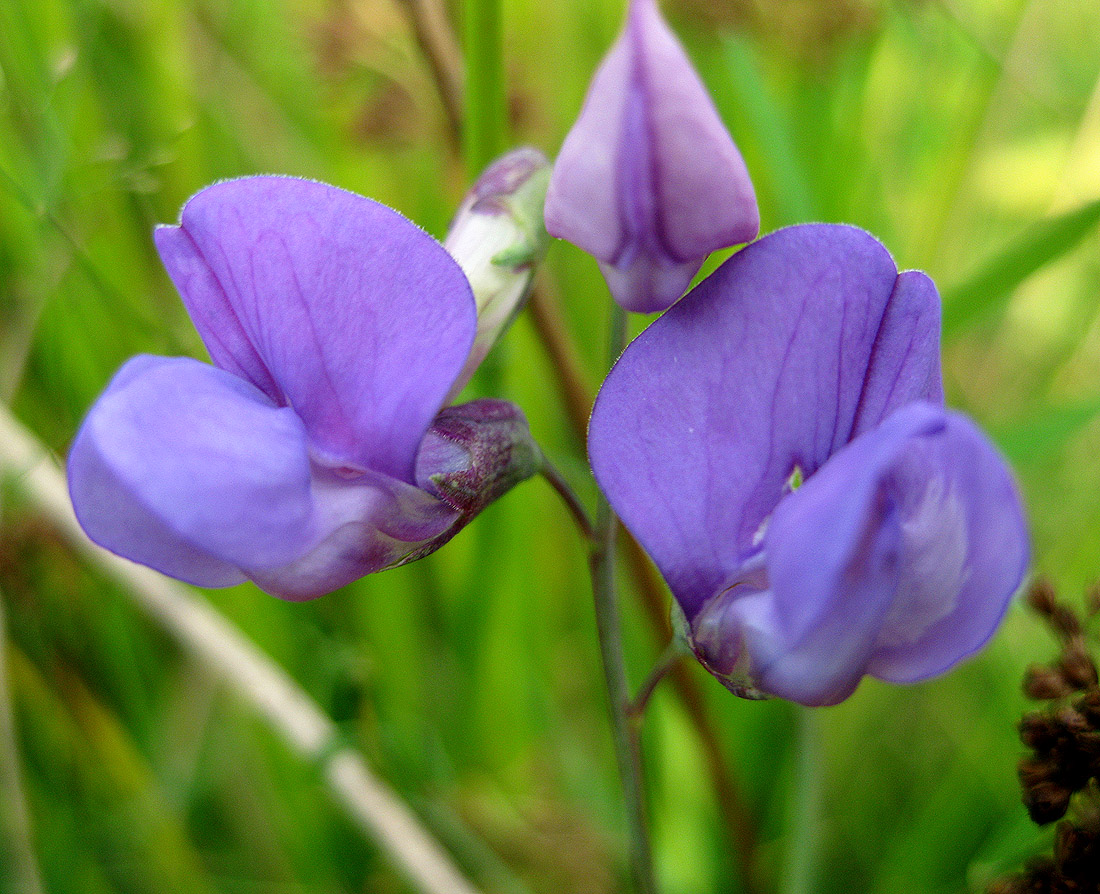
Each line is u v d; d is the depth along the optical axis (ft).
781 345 0.18
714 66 0.36
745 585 0.18
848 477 0.15
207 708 0.34
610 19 0.41
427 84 0.31
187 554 0.17
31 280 0.33
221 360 0.19
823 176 0.35
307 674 0.34
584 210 0.17
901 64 0.41
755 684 0.17
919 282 0.18
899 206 0.39
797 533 0.16
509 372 0.32
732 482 0.17
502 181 0.21
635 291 0.17
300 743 0.28
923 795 0.33
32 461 0.29
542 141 0.34
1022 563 0.15
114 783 0.32
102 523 0.17
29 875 0.29
